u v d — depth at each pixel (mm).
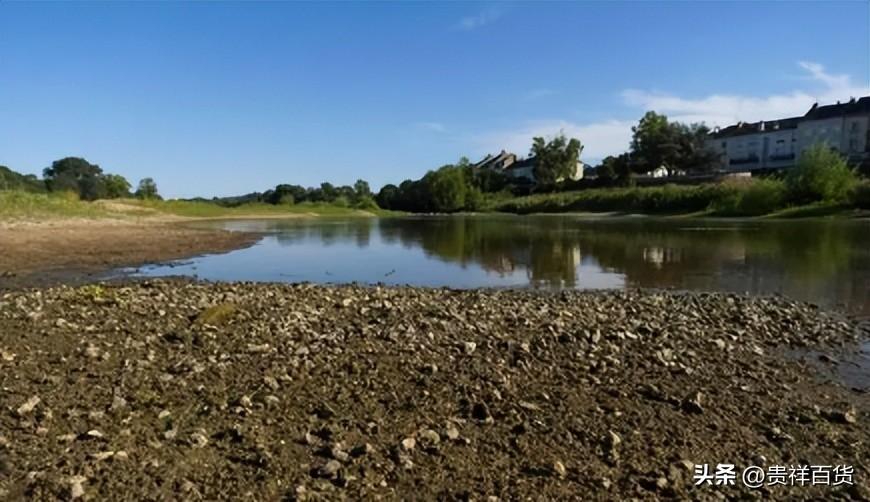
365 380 7758
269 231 55469
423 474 5402
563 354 9461
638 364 9133
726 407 7449
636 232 44969
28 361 8016
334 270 24344
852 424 7086
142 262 26688
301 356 8742
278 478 5180
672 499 5191
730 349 10547
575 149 148125
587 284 19844
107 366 7977
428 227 63094
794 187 67562
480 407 6875
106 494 4773
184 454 5504
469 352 9211
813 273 21500
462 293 16906
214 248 34688
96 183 120188
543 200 113812
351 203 139750
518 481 5348
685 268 23531
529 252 31141
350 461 5531
